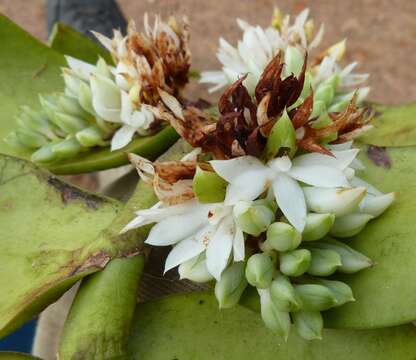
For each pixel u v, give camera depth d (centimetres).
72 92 15
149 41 15
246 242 12
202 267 11
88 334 11
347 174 12
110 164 15
